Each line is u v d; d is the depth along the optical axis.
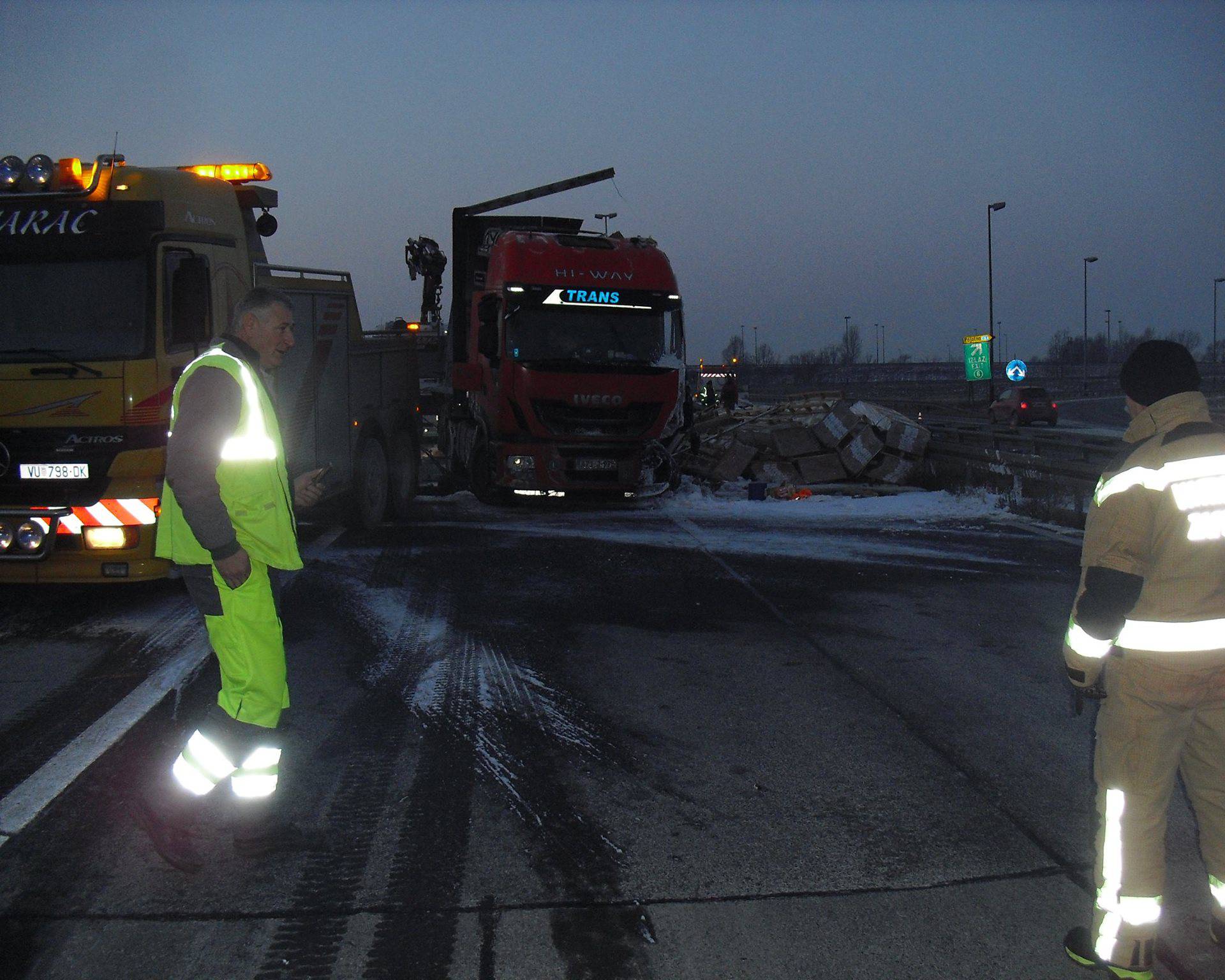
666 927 3.38
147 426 7.33
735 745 5.02
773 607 8.00
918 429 17.23
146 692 5.79
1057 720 5.38
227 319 8.38
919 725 5.31
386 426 12.55
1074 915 3.46
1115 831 3.03
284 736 3.91
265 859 3.84
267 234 9.87
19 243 7.54
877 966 3.16
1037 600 8.23
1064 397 73.69
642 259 13.97
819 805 4.34
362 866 3.79
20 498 7.32
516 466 13.62
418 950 3.24
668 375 13.66
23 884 3.64
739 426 19.33
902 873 3.75
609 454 13.68
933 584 8.86
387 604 8.07
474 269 16.28
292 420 9.62
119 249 7.53
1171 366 2.97
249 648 3.74
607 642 6.91
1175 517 2.89
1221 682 2.94
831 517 13.34
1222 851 3.14
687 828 4.11
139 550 7.28
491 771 4.69
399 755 4.88
